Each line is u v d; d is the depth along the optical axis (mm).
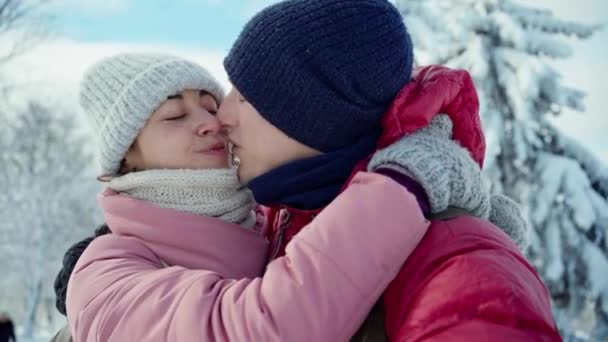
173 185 1701
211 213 1713
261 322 1232
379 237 1278
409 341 1198
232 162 1847
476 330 1137
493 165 7793
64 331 1798
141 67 1798
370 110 1509
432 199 1366
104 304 1400
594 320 8062
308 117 1499
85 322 1404
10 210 20719
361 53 1484
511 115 8102
